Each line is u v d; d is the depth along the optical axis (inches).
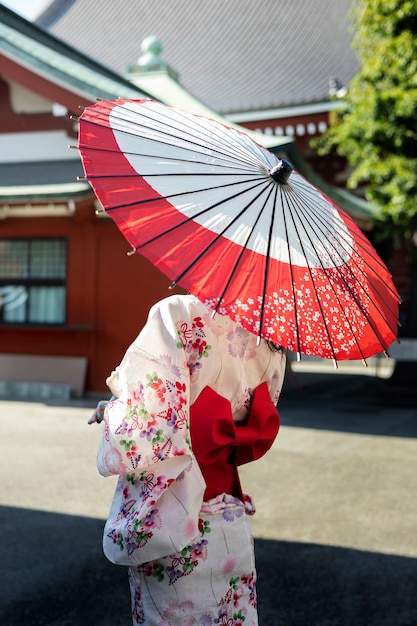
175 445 57.9
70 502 190.5
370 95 395.5
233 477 64.7
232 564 62.2
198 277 55.4
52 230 409.1
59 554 150.2
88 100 398.3
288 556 152.1
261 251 59.2
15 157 437.4
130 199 57.7
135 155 60.9
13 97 435.5
